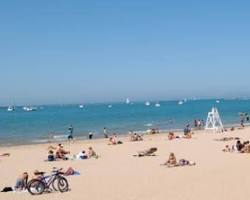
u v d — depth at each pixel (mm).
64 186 23641
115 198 21109
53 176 23734
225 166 30312
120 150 44969
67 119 130875
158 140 55531
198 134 63656
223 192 21359
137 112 179625
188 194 21172
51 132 79312
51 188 23766
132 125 95312
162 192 21953
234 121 105625
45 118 142125
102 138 64688
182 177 26453
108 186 24312
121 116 144000
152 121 109125
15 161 38406
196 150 42438
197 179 25375
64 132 79625
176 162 32250
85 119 128375
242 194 20781
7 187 24500
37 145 55500
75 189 23750
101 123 104938
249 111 164750
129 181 25766
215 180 24672
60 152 39156
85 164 34750
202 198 20219
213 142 50750
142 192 22234
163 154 39906
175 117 127562
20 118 145500
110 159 37531
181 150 42781
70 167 30938
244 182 23672
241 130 70562
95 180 26500
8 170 33000
